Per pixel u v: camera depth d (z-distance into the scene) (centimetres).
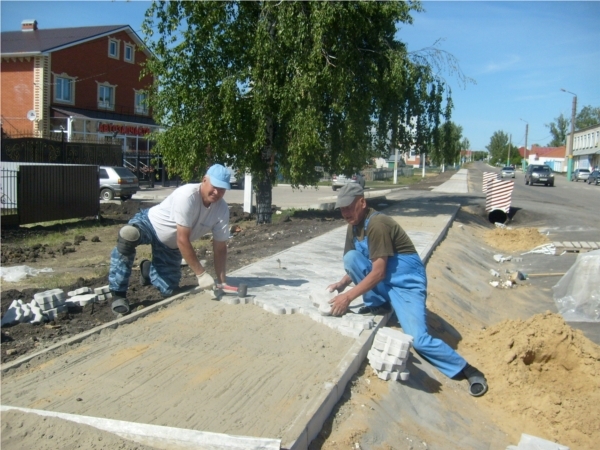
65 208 1619
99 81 3900
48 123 3509
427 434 458
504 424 516
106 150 3061
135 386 421
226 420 377
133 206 2200
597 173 5197
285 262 898
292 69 1440
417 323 558
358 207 557
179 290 680
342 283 618
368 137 1739
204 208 607
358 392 464
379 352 505
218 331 542
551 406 541
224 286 651
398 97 1683
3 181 1508
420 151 1914
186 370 454
